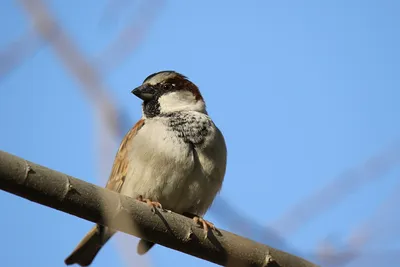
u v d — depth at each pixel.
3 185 5.88
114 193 6.57
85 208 6.29
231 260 7.11
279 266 7.13
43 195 6.05
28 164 5.95
